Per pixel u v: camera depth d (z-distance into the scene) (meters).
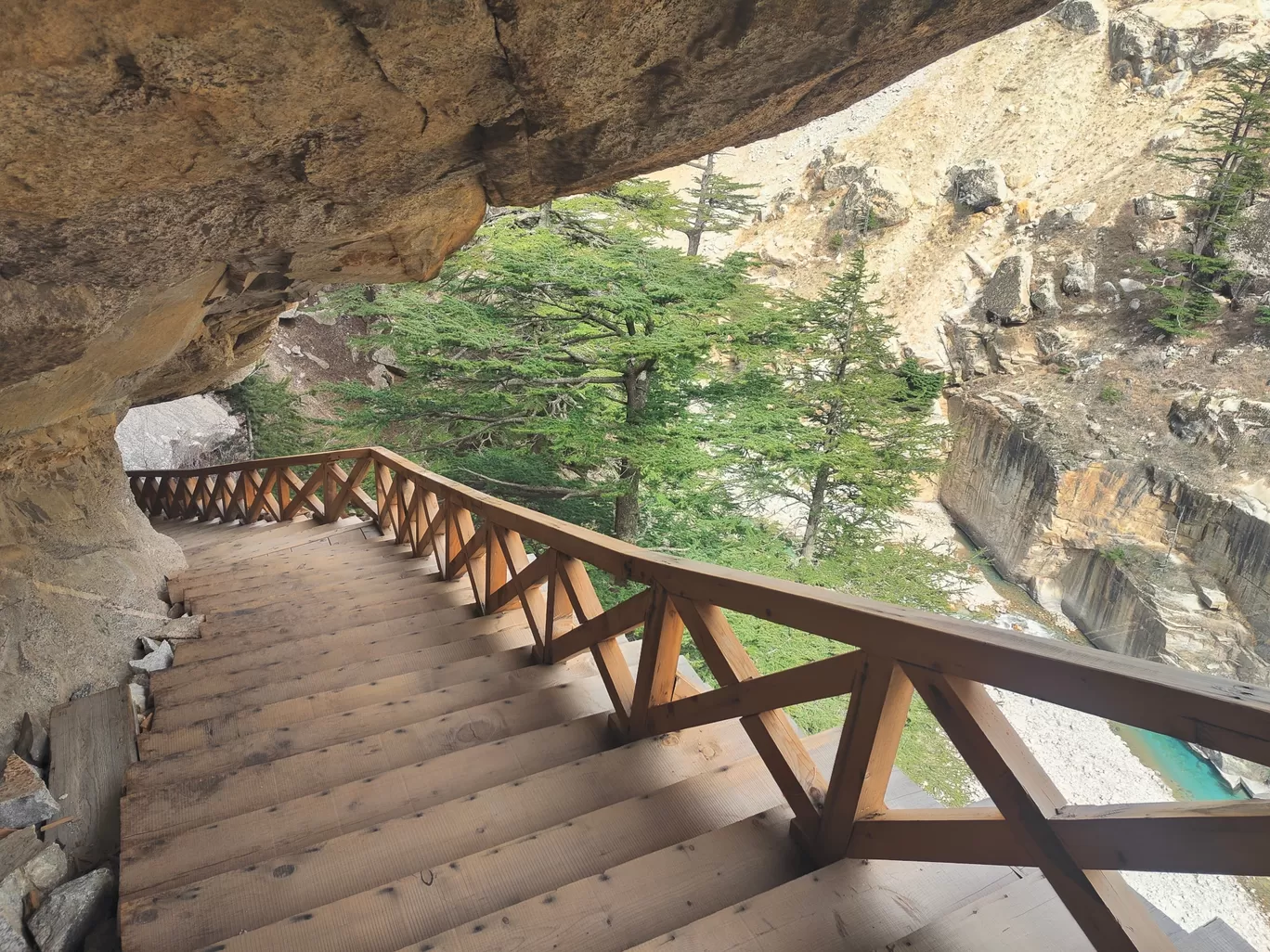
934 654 1.26
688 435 10.23
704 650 2.00
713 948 1.41
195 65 1.31
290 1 1.27
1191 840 0.90
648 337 9.70
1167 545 17.69
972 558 20.89
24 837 2.29
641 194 11.65
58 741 2.81
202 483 10.33
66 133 1.37
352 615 4.28
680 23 1.70
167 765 2.58
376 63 1.53
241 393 16.64
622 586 10.81
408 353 10.70
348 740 2.72
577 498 12.88
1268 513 15.58
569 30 1.61
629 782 2.20
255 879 1.83
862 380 12.80
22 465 3.98
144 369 4.12
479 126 2.00
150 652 3.81
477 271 11.70
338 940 1.60
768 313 10.22
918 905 1.51
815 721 10.18
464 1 1.43
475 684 3.04
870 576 12.30
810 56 1.92
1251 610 15.80
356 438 12.03
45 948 1.90
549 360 11.22
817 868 1.70
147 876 1.96
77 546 4.18
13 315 2.01
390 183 2.17
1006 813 1.16
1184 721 0.87
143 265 2.09
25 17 1.09
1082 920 1.08
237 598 4.65
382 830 2.00
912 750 10.78
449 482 4.45
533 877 1.78
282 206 2.05
